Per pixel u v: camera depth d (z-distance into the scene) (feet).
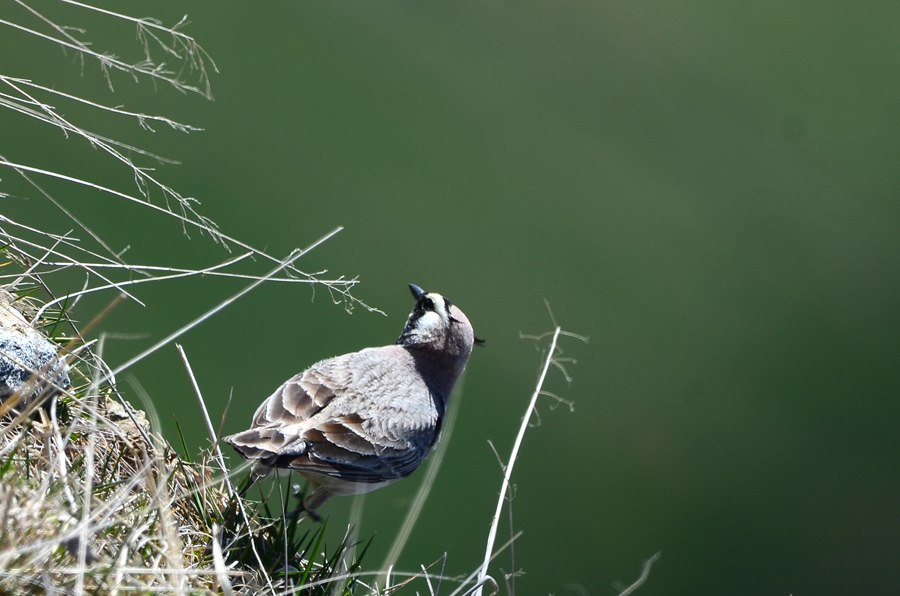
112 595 19.04
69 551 19.52
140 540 21.85
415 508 27.53
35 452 23.85
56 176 27.91
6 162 27.61
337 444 33.71
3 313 27.43
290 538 28.50
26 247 37.52
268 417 33.76
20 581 18.13
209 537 26.18
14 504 19.77
